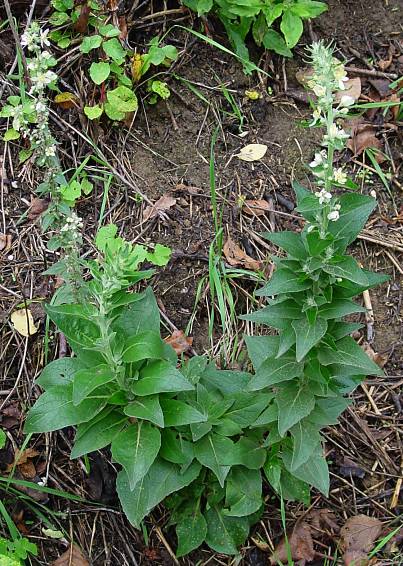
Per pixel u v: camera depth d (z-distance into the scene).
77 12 1.62
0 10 1.67
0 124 1.58
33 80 1.12
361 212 1.02
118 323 1.17
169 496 1.29
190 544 1.25
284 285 1.03
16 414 1.35
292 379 1.15
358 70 1.80
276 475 1.22
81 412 1.12
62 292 1.24
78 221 1.17
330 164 0.98
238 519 1.28
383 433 1.43
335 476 1.39
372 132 1.73
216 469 1.17
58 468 1.33
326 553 1.32
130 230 1.54
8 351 1.39
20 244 1.49
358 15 1.87
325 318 1.03
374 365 1.06
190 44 1.73
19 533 1.26
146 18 1.71
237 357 1.43
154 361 1.12
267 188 1.63
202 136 1.67
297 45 1.80
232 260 1.52
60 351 1.38
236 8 1.67
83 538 1.31
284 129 1.71
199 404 1.22
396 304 1.55
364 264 1.59
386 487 1.38
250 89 1.75
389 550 1.31
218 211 1.58
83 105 1.61
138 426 1.13
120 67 1.60
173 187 1.60
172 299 1.48
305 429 1.14
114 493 1.33
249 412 1.24
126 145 1.63
